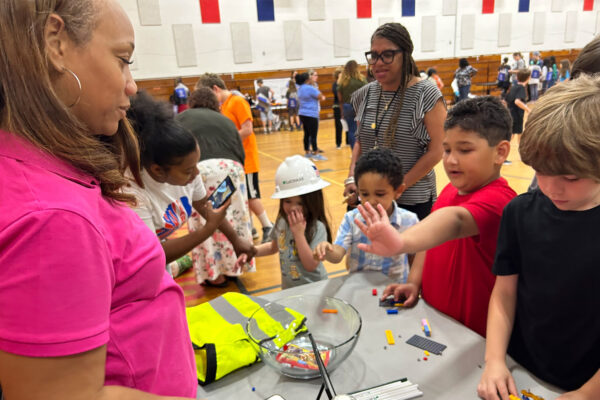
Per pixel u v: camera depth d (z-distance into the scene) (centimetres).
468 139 114
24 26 45
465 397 81
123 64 55
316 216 176
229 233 178
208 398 87
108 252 51
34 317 42
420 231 100
